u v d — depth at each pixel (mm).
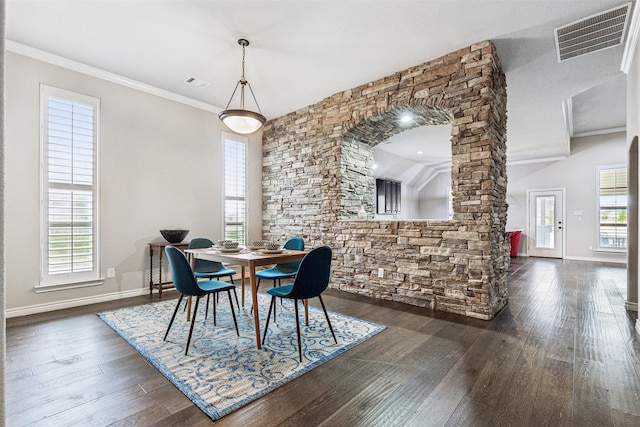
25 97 3184
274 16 2717
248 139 5324
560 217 7832
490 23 2785
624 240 7031
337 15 2699
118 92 3834
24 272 3158
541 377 1965
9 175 3088
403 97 3639
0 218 544
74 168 3480
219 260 2680
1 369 545
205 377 1956
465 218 3166
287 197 5082
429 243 3426
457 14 2670
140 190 4012
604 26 2799
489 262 3023
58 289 3357
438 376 1982
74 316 3125
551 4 2533
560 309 3395
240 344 2451
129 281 3902
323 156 4535
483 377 1970
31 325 2867
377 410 1639
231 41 3096
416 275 3523
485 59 3059
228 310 3338
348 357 2244
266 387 1846
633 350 2352
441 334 2672
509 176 8641
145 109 4074
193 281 2344
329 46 3178
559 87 4035
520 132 5945
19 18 2734
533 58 3350
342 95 4281
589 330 2766
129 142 3922
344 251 4227
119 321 2971
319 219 4574
